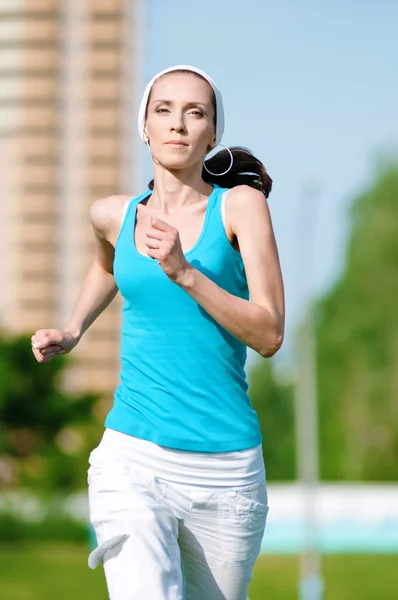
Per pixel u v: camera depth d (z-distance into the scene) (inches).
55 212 5206.7
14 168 5216.5
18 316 5137.8
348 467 3181.6
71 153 5236.2
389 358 3122.5
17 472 3277.6
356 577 1852.9
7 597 1643.7
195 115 277.1
